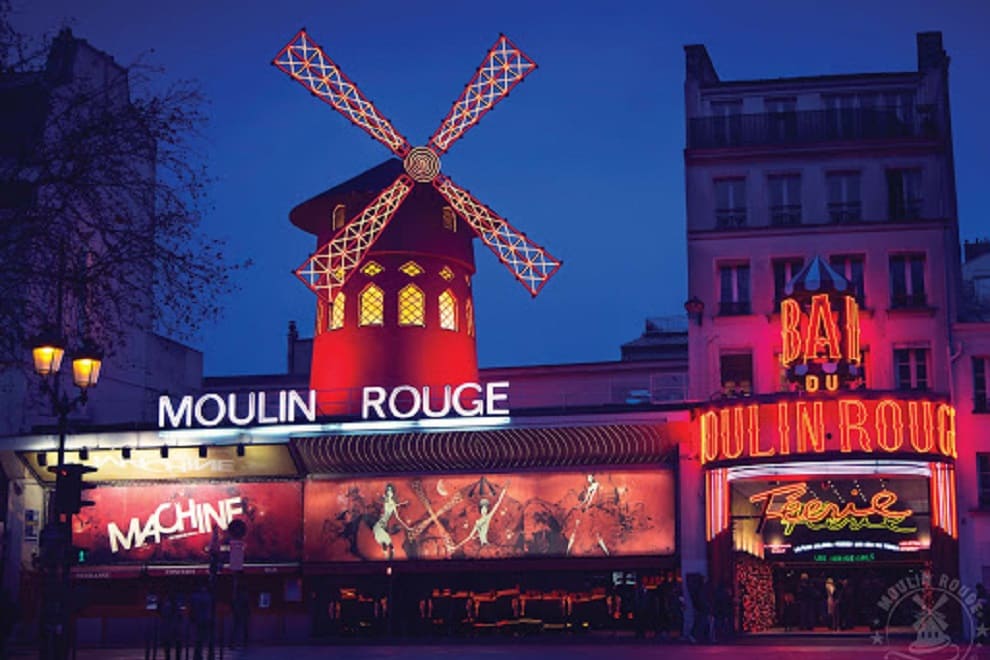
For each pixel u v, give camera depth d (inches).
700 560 1141.7
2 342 723.4
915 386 1164.5
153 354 1539.1
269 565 1222.9
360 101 1333.7
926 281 1179.3
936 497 1098.1
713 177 1225.4
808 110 1238.3
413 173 1302.9
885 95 1237.7
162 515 1254.3
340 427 1197.1
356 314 1307.8
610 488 1173.1
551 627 1179.9
